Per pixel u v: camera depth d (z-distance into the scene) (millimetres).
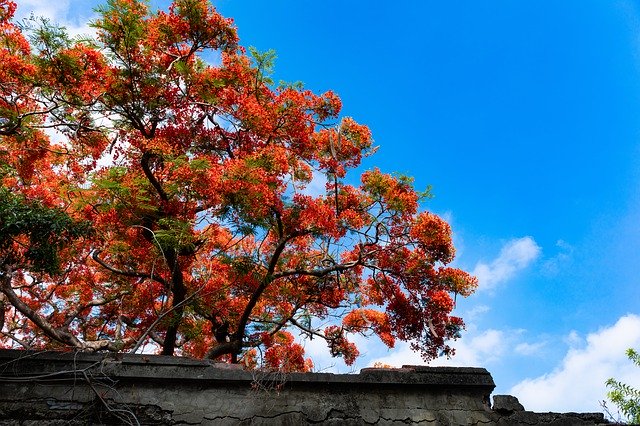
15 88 8781
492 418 4602
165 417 4156
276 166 9367
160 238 8258
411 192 10672
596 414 4762
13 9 8180
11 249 6203
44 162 11539
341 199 11047
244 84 10477
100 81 9039
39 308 12023
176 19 9648
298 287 12180
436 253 10820
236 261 9930
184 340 12375
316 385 4504
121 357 4348
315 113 11195
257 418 4262
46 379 4184
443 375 4707
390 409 4504
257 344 11266
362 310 12992
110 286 12164
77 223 6379
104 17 8500
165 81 9586
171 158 8930
